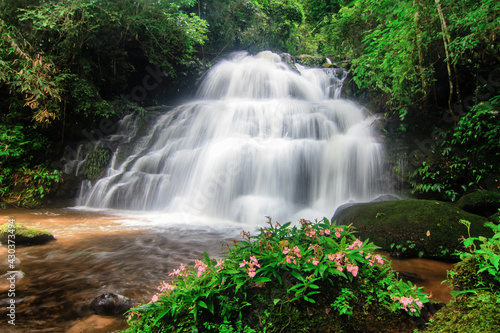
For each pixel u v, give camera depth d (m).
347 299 2.20
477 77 7.07
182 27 10.95
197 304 2.11
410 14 6.45
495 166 5.94
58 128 9.48
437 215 4.39
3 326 2.39
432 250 4.11
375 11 7.52
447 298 2.85
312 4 20.59
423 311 2.22
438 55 7.25
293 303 2.18
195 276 2.37
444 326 1.89
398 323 2.12
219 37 15.37
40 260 3.95
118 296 2.75
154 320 2.10
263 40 17.31
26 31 8.90
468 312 1.84
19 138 8.52
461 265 2.16
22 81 8.27
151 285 3.23
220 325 2.07
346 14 10.59
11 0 8.75
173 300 2.15
